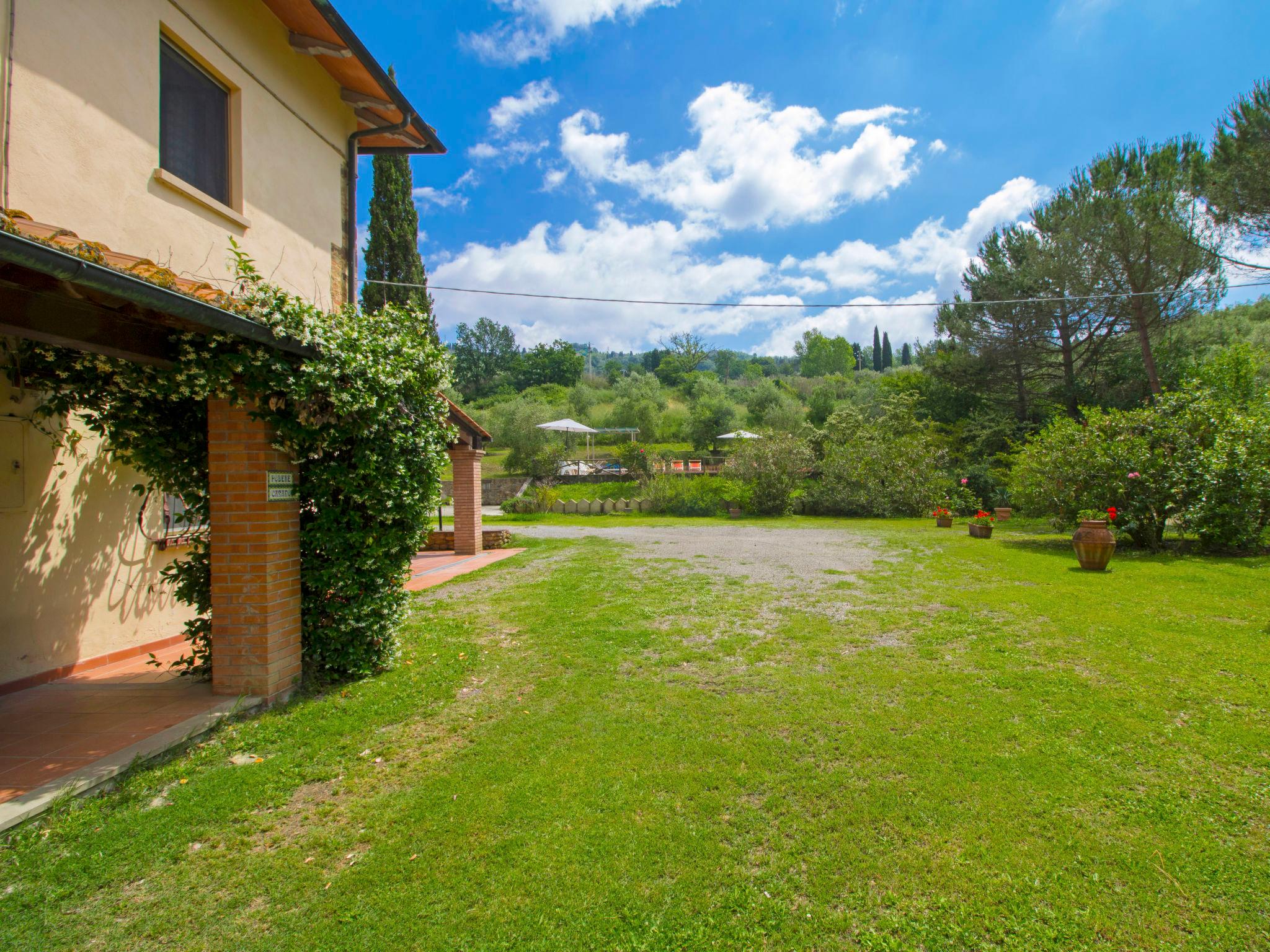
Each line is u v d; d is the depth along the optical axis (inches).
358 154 298.5
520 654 209.0
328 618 181.0
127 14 172.4
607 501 924.0
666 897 90.9
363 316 183.9
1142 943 81.7
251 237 222.1
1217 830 105.5
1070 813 111.1
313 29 236.5
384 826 109.0
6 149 141.3
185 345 137.9
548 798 117.2
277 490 162.4
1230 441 399.5
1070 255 763.4
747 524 733.3
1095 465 428.5
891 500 806.5
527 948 81.4
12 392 174.1
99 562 201.0
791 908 88.6
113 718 147.0
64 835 104.4
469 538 473.1
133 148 174.2
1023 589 300.0
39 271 95.1
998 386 966.4
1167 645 205.6
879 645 212.5
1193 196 659.4
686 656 202.7
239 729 145.5
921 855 100.0
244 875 96.5
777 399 1795.0
